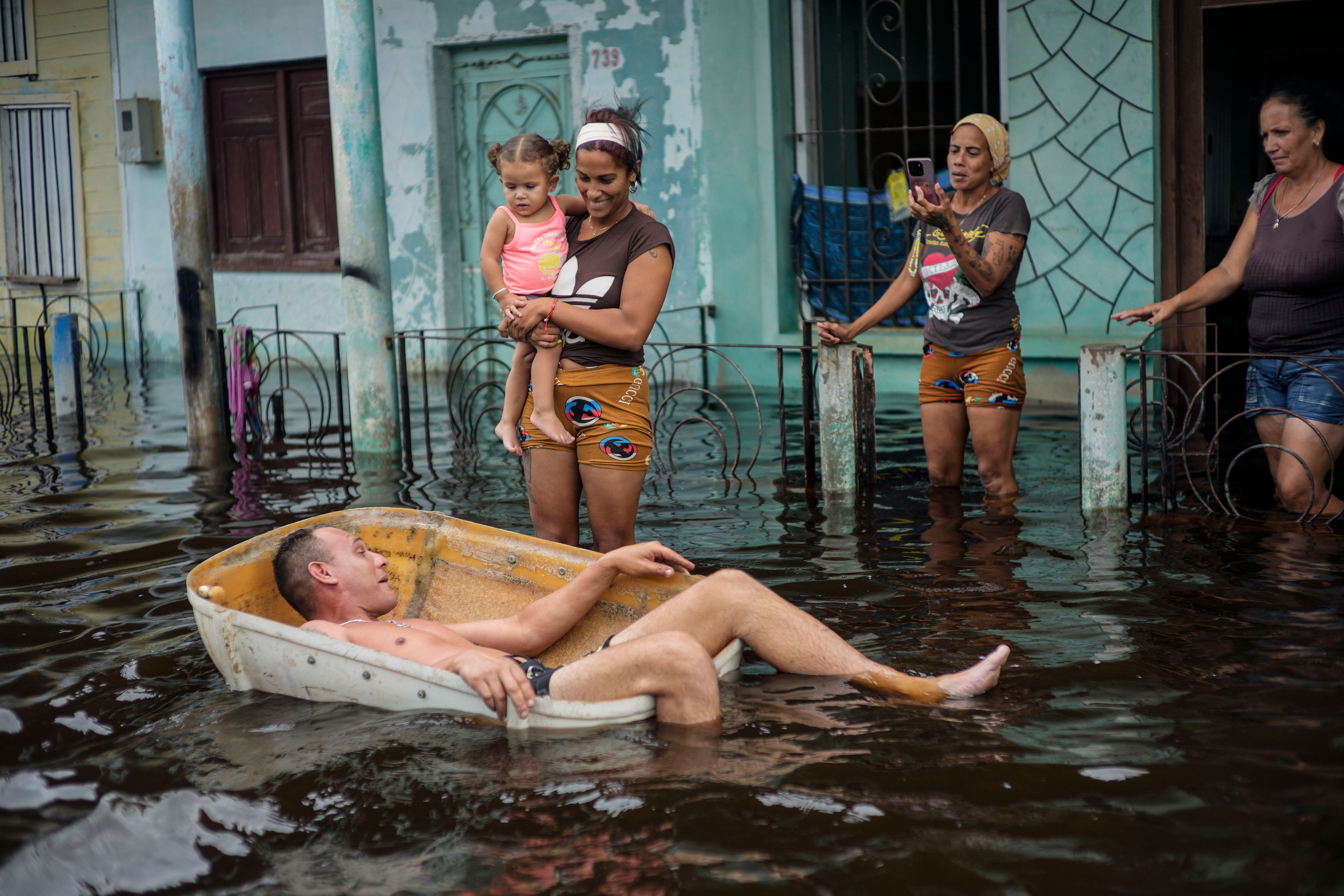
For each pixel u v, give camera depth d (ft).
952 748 8.77
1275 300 15.33
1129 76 24.36
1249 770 8.25
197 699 10.31
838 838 7.54
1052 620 11.72
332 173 35.12
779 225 29.17
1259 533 14.66
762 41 28.43
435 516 12.20
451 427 24.54
